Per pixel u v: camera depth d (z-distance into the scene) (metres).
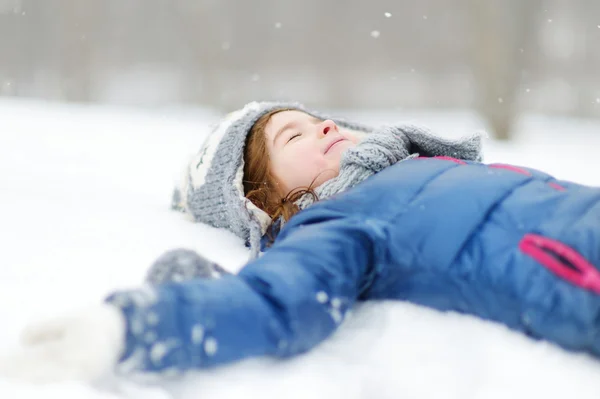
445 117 12.27
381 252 1.53
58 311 1.48
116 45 19.38
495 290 1.39
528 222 1.44
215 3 17.31
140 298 1.14
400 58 20.30
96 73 17.12
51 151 4.68
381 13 19.97
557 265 1.33
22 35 17.25
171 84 19.03
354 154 1.91
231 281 1.30
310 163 2.08
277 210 2.04
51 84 16.73
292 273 1.35
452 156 2.13
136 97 18.36
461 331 1.41
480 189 1.56
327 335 1.35
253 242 1.97
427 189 1.62
